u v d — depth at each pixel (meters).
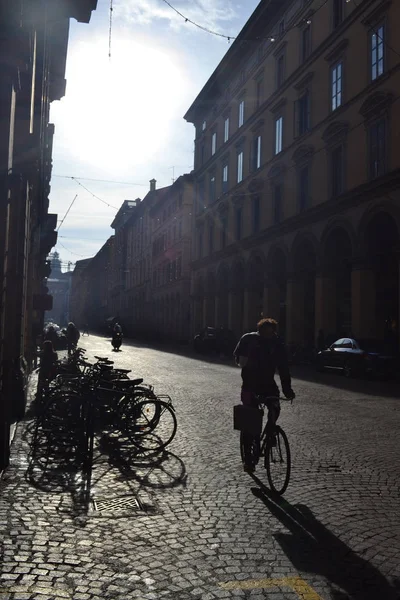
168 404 8.36
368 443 8.42
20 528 4.66
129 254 89.81
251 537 4.57
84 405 7.66
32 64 8.65
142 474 6.55
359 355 19.95
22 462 6.98
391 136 22.34
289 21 32.12
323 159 27.83
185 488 5.99
